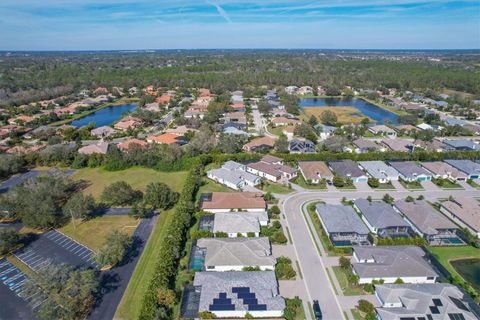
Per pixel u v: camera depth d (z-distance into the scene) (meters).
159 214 81.56
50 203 76.31
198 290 54.81
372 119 178.12
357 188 96.31
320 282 58.09
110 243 60.91
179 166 110.81
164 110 197.38
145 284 57.12
